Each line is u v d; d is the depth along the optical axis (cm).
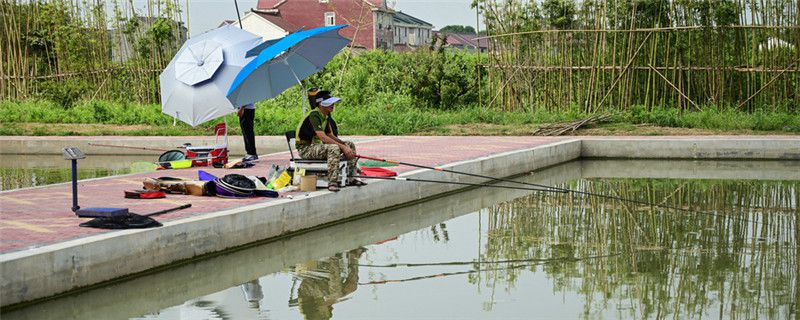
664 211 1117
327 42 1238
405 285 774
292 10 5359
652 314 671
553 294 734
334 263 857
